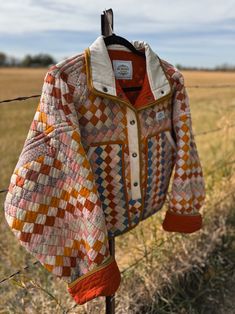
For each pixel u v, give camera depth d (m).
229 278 3.05
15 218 1.65
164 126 2.01
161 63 1.94
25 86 37.84
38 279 2.78
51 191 1.67
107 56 1.75
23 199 1.64
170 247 3.02
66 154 1.64
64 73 1.68
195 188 2.20
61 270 1.72
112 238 2.04
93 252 1.66
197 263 3.02
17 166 1.66
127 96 1.94
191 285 2.94
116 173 1.86
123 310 2.57
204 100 16.39
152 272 2.82
